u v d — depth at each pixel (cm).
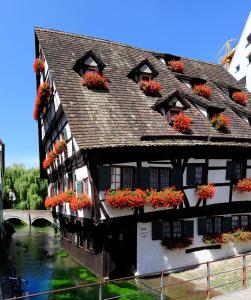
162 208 1493
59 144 1722
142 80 1827
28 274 1633
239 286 1184
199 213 1570
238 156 1684
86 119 1479
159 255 1484
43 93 1917
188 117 1684
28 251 2284
